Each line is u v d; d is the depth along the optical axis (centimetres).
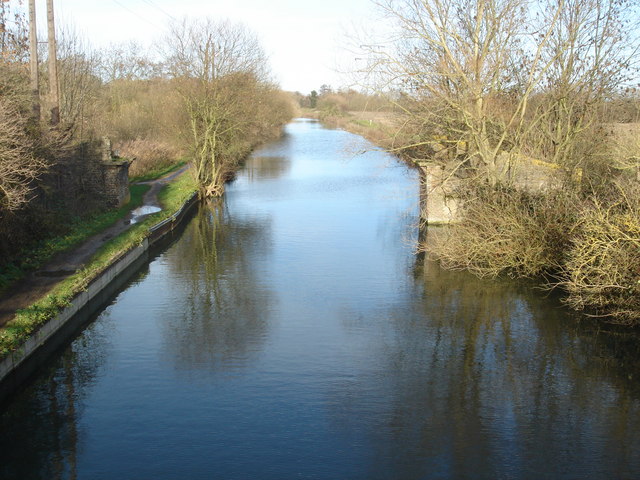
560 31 2278
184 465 1026
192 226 2992
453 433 1125
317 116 14050
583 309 1717
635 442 1094
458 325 1644
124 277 2072
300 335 1595
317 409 1212
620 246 1557
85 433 1130
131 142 4747
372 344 1531
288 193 3916
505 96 2336
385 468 1018
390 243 2542
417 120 2316
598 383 1316
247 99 4141
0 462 1045
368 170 5044
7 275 1733
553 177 2117
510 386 1306
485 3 2112
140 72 7325
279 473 1004
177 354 1484
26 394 1295
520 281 1986
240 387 1305
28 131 2094
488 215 2028
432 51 2266
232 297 1902
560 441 1098
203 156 3744
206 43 3744
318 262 2275
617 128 2436
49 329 1466
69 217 2445
